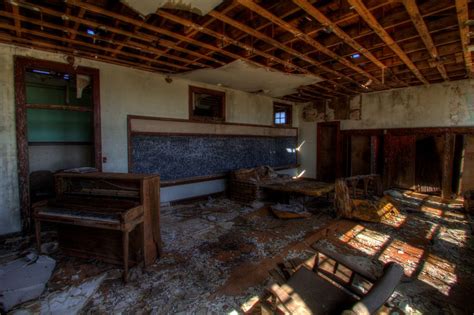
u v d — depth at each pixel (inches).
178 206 198.7
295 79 203.6
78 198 112.9
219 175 234.8
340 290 71.9
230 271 102.4
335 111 289.9
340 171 287.0
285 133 311.7
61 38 123.3
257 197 207.9
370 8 93.7
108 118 165.2
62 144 204.8
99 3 95.9
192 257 114.6
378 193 211.9
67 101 207.2
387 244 128.8
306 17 105.3
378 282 52.2
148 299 84.6
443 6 92.9
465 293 87.6
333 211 186.7
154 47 139.1
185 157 209.2
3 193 133.4
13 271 99.3
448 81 211.3
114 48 139.4
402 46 139.4
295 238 137.0
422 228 151.3
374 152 259.0
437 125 219.9
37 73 182.1
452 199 217.8
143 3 92.6
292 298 63.4
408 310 78.6
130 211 94.7
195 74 190.1
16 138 135.5
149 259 107.3
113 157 167.8
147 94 183.3
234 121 248.1
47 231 142.8
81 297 84.9
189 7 94.7
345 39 122.2
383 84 219.9
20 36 123.2
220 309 79.7
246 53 149.3
